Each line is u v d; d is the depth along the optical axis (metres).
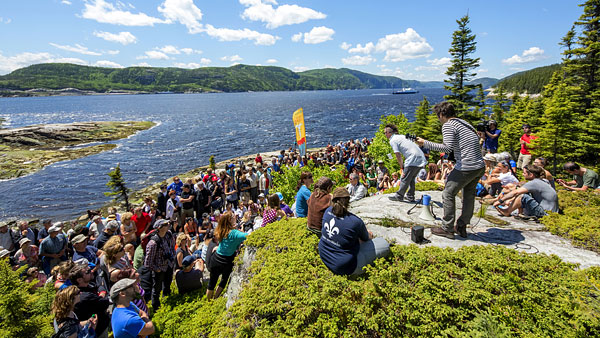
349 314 3.24
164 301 6.11
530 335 2.85
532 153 19.89
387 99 167.38
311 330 3.18
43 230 9.48
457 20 27.36
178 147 40.84
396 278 3.50
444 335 2.98
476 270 3.59
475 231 4.84
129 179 26.73
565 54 22.89
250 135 50.62
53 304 4.13
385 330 3.15
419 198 6.53
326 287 3.42
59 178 27.19
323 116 80.12
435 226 4.99
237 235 5.42
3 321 4.57
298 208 6.01
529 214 5.33
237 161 28.11
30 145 41.25
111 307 5.68
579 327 2.85
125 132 52.03
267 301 3.58
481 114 27.94
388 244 3.89
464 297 3.21
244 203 12.43
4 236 9.59
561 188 7.19
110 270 5.76
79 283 4.85
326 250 3.82
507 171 6.79
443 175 8.69
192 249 8.72
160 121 72.19
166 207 11.05
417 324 3.14
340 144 22.66
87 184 25.59
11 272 5.00
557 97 19.81
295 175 12.80
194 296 6.11
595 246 4.19
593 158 19.16
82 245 6.95
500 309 3.10
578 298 3.08
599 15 21.72
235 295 4.83
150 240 6.06
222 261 5.50
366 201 6.56
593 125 18.75
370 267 3.60
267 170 14.84
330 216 3.81
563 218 5.02
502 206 5.73
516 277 3.35
